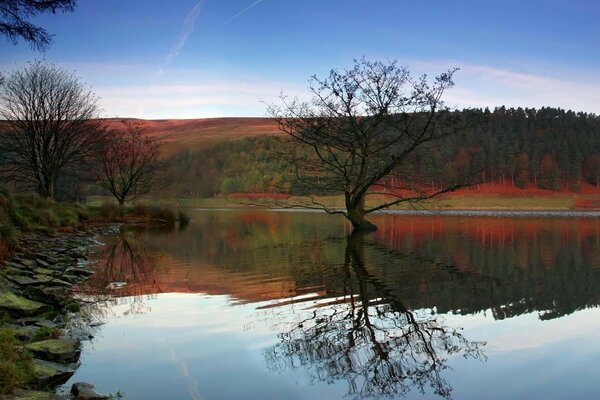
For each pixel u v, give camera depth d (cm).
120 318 788
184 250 1728
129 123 4253
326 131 2625
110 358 594
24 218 2034
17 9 1211
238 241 2038
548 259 1404
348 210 2609
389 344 641
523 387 500
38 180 3466
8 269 1040
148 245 1912
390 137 2598
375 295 942
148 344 649
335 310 830
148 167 4284
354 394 489
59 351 583
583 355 592
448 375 536
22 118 3356
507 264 1310
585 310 812
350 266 1293
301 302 891
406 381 518
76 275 1191
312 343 650
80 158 3706
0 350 523
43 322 736
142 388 501
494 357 589
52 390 491
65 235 2125
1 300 768
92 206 3944
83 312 824
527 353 602
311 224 3112
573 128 11419
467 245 1777
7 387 453
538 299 898
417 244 1822
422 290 980
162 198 5600
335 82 2508
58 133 3447
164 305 877
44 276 1083
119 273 1234
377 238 2072
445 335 682
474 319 765
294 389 499
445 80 2436
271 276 1162
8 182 3634
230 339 671
